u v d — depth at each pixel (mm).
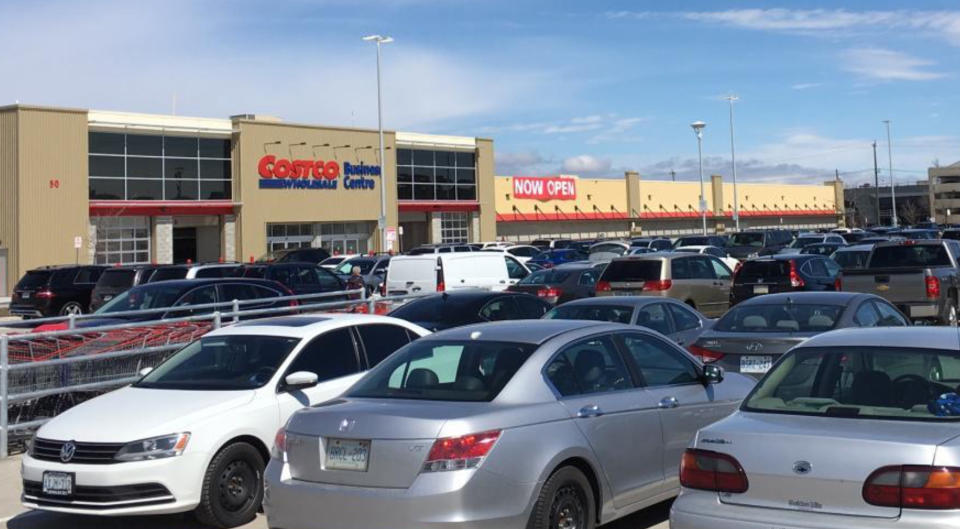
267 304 18016
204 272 24438
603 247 36938
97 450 7496
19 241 43812
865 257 24734
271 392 8203
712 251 35688
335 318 9281
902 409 5211
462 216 64500
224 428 7762
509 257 27062
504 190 67875
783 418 5316
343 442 5965
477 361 6547
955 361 5434
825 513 4789
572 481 6230
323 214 56062
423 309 14289
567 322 7270
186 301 16656
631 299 12984
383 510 5668
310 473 6035
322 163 55969
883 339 5793
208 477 7648
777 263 20656
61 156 45000
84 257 45750
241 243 51906
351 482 5859
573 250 41344
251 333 8922
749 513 4984
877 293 18250
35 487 7641
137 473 7367
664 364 7445
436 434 5703
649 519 7641
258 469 8016
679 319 13117
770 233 40312
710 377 7570
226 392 8141
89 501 7410
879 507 4660
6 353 10414
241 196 51938
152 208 48281
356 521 5754
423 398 6324
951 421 5000
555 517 6090
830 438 4855
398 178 60594
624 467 6637
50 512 8586
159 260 48688
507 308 14352
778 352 10305
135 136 48094
